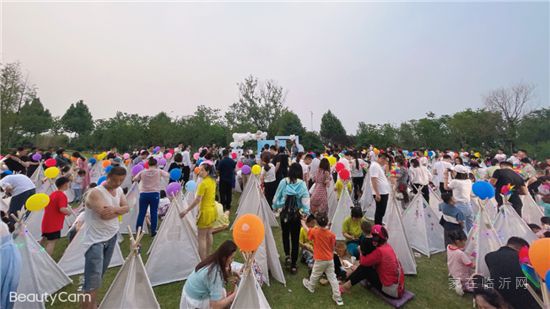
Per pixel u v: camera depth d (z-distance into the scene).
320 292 3.75
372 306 3.46
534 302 2.80
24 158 9.20
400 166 7.41
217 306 2.54
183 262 4.02
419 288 3.89
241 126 38.62
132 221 5.73
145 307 2.85
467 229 5.07
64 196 4.29
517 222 4.32
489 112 29.44
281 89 41.84
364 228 3.82
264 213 4.21
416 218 5.27
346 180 5.88
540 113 31.38
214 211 4.14
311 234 3.81
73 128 51.47
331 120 39.53
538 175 7.40
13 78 23.11
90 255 2.88
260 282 3.72
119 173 3.07
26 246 3.18
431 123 32.22
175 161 7.90
